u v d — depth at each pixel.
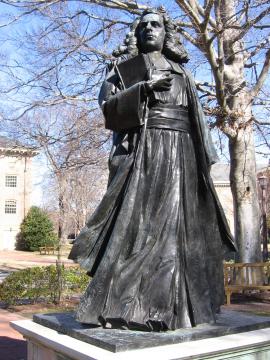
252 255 13.72
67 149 18.91
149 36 3.96
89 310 3.41
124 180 3.69
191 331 3.29
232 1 12.60
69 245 42.47
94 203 35.28
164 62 3.95
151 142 3.72
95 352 2.89
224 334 3.39
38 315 4.04
